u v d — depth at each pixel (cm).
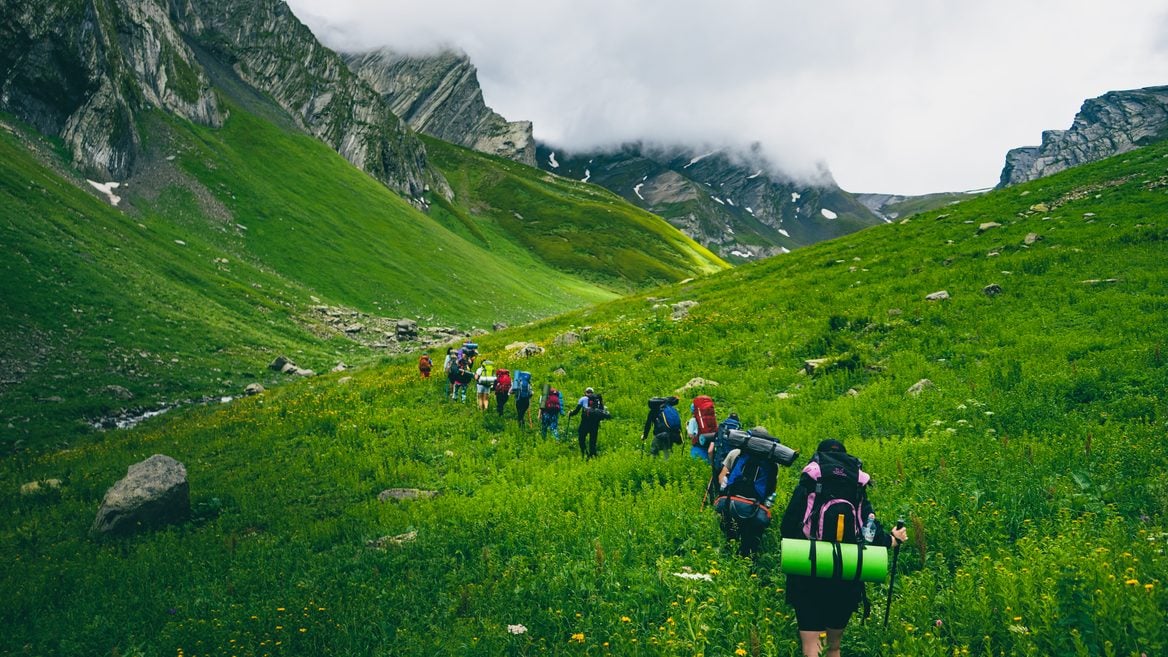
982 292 2192
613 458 1283
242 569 980
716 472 877
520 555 830
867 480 480
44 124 6450
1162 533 569
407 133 18475
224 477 1608
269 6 15762
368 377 2992
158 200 6788
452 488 1344
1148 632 393
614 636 548
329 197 9719
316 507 1337
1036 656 421
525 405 1762
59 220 4459
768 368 1927
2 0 6053
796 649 506
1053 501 749
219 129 9706
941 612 522
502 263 13112
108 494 1278
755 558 705
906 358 1723
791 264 4031
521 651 572
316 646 651
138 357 3425
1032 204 3666
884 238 3969
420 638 633
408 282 8062
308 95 15200
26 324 3231
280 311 5325
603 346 2608
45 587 962
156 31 9431
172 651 690
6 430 2397
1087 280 2067
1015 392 1288
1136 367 1291
